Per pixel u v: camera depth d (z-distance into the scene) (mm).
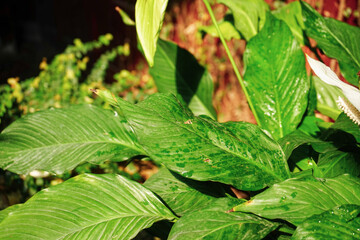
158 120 754
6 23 4258
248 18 1045
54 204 751
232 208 713
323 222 667
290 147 795
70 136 868
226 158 750
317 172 771
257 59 925
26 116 887
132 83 1888
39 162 837
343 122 821
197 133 759
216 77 1969
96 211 750
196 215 719
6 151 851
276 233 756
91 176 784
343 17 1311
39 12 4262
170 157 735
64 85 1578
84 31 3361
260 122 914
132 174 1403
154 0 703
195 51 2047
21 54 3568
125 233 731
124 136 876
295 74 913
